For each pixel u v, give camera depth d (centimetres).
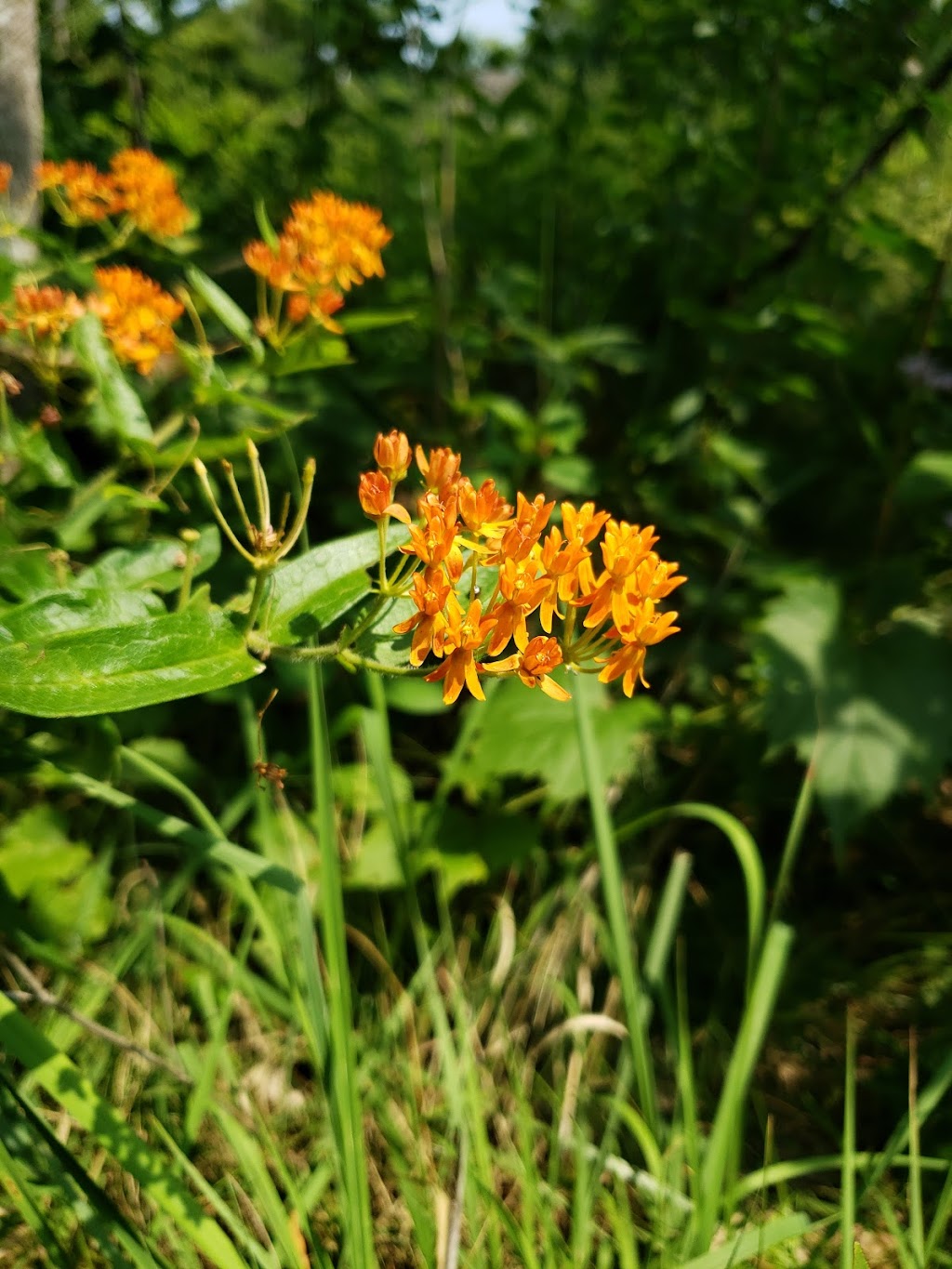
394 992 46
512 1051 44
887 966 50
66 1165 31
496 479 58
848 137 62
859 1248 32
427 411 72
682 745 58
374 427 60
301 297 38
